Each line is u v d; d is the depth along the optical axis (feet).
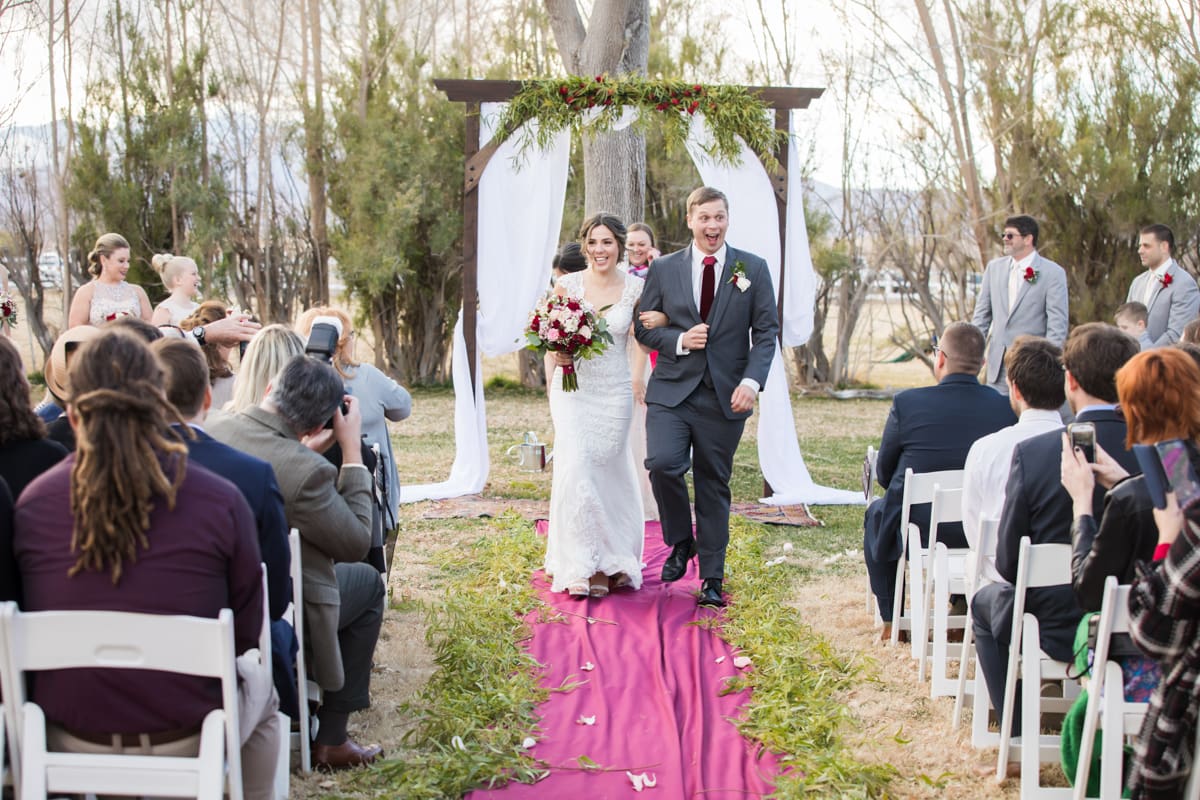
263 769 9.42
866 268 47.75
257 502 9.16
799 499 25.34
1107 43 40.86
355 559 10.91
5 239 45.98
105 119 45.09
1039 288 23.90
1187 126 40.01
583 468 17.49
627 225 30.12
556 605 17.29
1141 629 8.57
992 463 12.29
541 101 24.08
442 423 37.45
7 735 8.14
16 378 9.11
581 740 12.41
